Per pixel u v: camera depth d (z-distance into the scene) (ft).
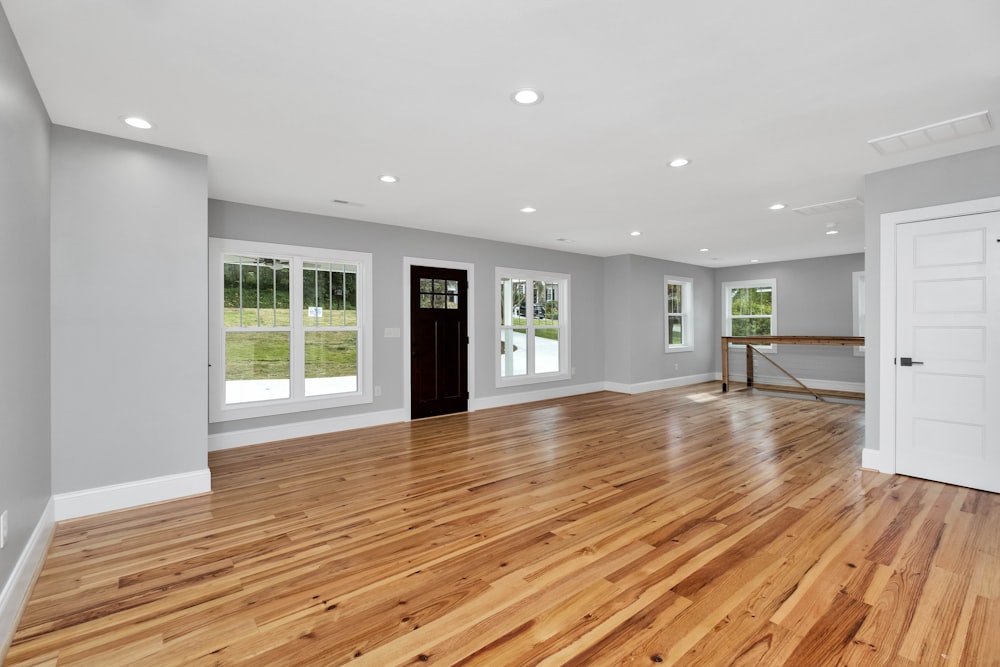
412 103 8.32
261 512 9.55
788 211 15.94
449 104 8.36
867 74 7.34
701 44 6.56
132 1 5.62
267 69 7.20
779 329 28.12
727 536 8.34
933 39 6.42
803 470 12.10
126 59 6.89
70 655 5.41
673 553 7.73
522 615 6.11
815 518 9.06
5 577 5.99
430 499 10.24
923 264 11.05
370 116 8.82
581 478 11.60
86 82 7.54
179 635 5.75
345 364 17.24
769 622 5.91
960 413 10.64
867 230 11.90
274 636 5.72
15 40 6.35
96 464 9.40
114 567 7.38
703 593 6.57
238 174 12.07
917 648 5.41
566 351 24.58
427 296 19.17
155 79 7.47
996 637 5.58
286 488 10.95
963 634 5.65
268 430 15.21
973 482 10.48
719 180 12.62
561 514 9.40
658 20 6.03
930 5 5.72
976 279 10.36
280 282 15.81
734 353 30.50
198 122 9.00
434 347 19.38
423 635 5.73
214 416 14.28
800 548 7.86
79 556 7.73
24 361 7.07
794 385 27.45
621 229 18.92
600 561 7.50
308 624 5.95
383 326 17.79
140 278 9.82
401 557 7.68
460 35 6.36
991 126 9.20
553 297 24.66
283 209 15.52
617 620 5.98
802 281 27.20
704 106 8.45
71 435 9.12
